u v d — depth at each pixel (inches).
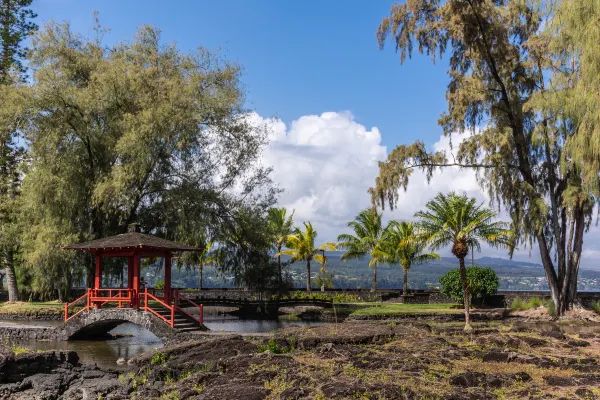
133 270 1025.5
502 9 1244.5
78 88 1245.1
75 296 1697.8
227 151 1322.6
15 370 599.2
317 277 2066.9
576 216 1193.4
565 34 1024.9
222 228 1288.1
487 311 1289.4
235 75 1362.0
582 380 470.9
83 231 1212.5
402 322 951.6
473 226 924.0
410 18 1259.8
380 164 1270.9
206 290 1911.9
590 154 964.0
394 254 1888.5
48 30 1248.8
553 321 1120.8
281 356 593.0
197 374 518.0
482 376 473.7
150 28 1352.1
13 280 1567.4
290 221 2122.3
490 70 1254.9
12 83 1393.9
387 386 436.8
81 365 662.5
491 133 1185.4
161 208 1262.3
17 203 1354.6
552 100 1061.1
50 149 1167.0
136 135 1146.0
